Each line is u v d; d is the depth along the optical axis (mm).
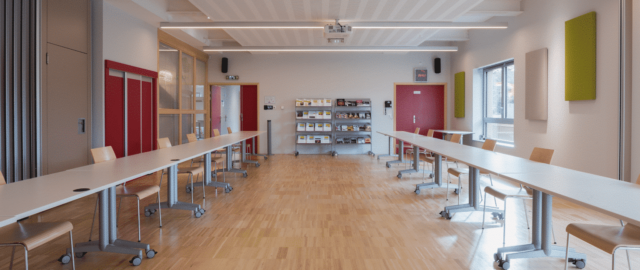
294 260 3102
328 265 2998
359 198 5387
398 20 6934
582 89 5621
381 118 11414
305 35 8273
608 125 5191
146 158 4090
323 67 11320
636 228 2389
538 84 6785
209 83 11344
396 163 9141
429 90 11500
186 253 3260
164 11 7258
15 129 4426
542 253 2947
